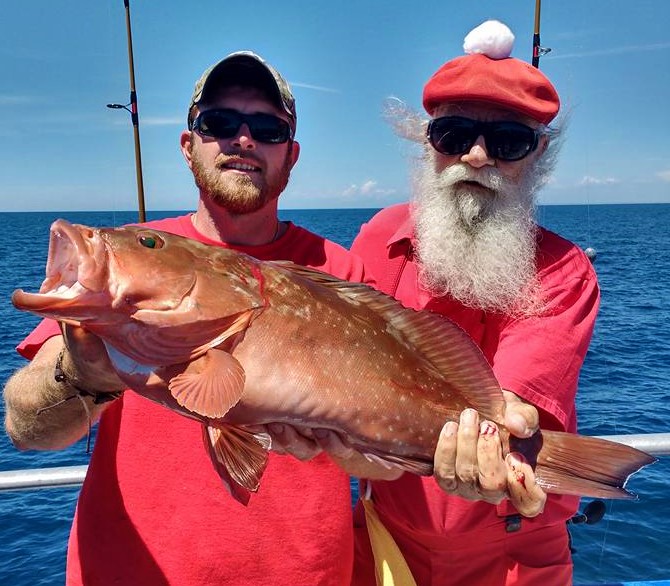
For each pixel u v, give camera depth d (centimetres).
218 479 219
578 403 934
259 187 237
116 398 200
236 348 194
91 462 230
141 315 181
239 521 219
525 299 252
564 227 7250
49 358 212
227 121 232
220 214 245
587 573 438
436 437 218
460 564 267
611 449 207
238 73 232
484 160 265
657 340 1407
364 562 291
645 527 493
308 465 228
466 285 268
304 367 200
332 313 211
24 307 165
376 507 281
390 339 219
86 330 184
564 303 249
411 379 217
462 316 274
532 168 283
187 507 217
